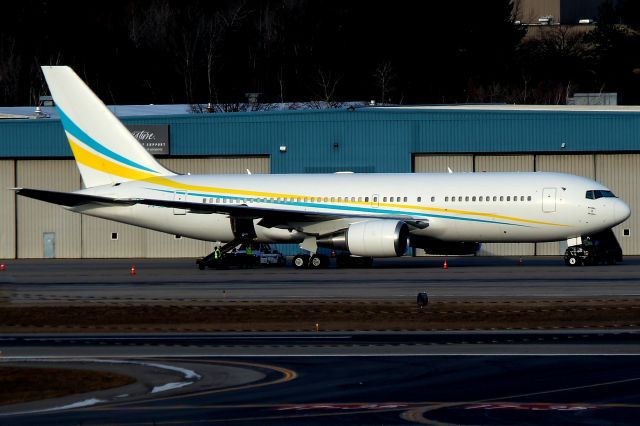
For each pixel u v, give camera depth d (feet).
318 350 382.83
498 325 450.71
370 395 294.05
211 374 333.21
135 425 262.06
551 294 552.00
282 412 272.92
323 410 274.36
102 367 351.25
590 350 371.56
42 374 337.52
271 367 344.69
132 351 389.39
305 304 526.98
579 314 475.31
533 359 352.28
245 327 459.73
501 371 329.52
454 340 405.80
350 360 357.00
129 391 307.17
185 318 489.26
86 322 485.56
